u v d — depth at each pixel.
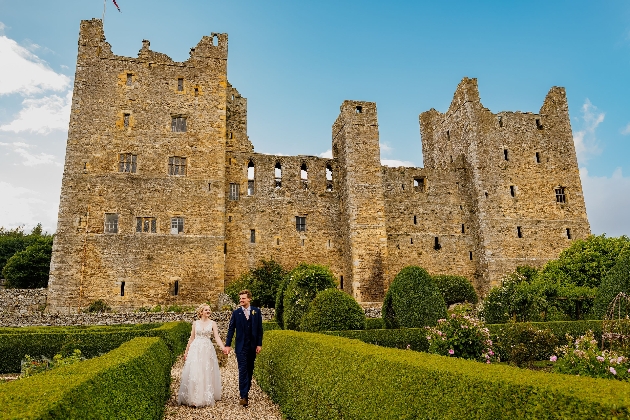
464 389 6.15
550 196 45.72
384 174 45.50
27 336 17.22
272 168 43.09
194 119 38.69
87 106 36.72
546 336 16.88
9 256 59.09
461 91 47.75
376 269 40.28
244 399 11.59
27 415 4.74
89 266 33.84
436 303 20.58
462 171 46.91
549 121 47.94
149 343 11.84
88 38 38.22
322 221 43.16
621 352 12.16
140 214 35.72
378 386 7.61
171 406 11.41
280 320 24.28
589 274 33.16
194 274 35.69
